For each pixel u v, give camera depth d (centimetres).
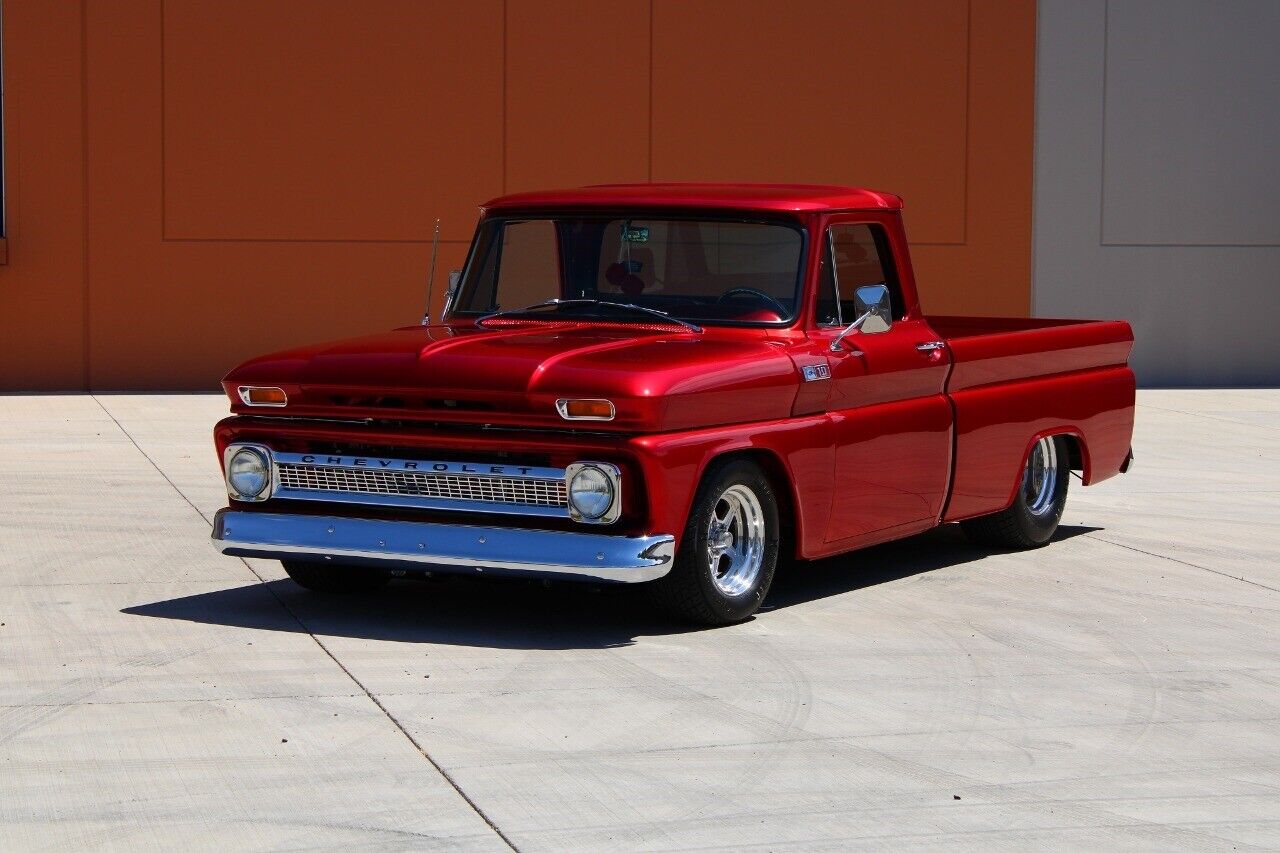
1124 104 1927
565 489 664
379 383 688
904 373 801
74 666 646
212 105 1709
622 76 1798
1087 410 955
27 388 1695
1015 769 541
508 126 1775
